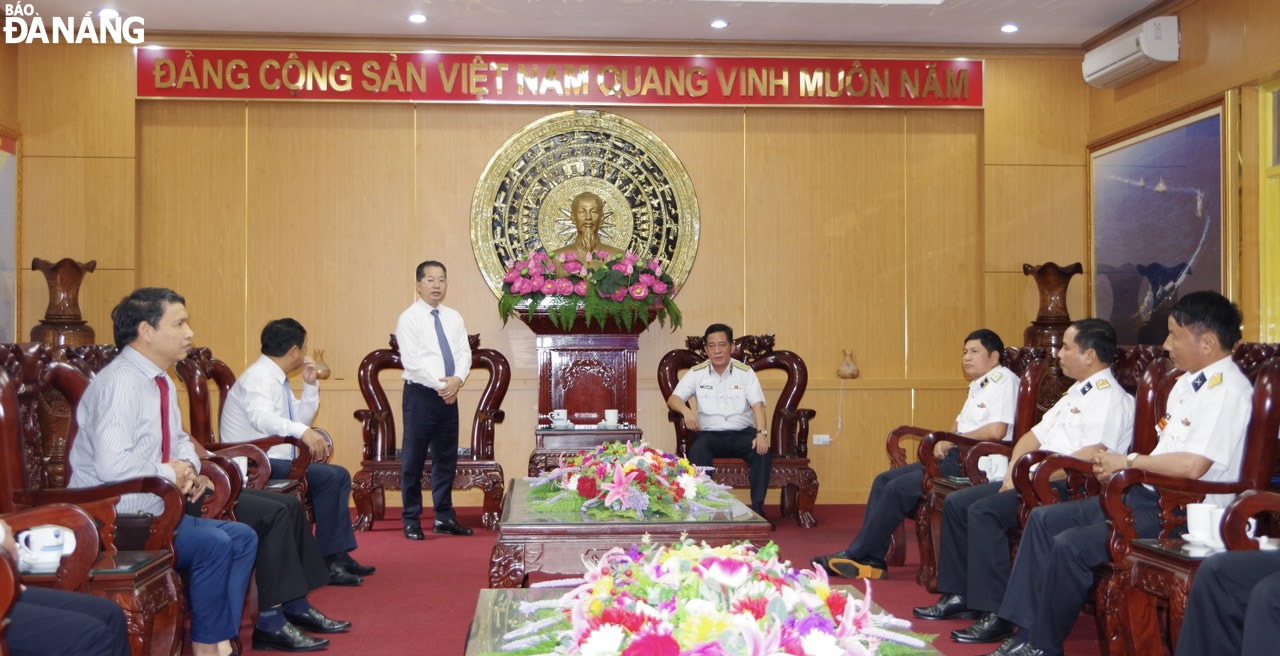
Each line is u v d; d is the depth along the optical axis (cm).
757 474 658
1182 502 333
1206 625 282
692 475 411
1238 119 634
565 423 664
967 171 816
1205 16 666
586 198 784
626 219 796
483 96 776
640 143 797
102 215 748
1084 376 421
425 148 789
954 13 729
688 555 203
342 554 507
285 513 395
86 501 304
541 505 401
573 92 781
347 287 785
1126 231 751
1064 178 806
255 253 778
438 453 637
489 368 688
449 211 790
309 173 782
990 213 801
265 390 486
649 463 396
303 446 482
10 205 730
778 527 680
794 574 201
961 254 815
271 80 764
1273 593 256
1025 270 754
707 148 804
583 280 687
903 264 812
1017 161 803
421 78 773
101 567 282
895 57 798
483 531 662
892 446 530
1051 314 743
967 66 801
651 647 166
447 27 755
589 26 758
